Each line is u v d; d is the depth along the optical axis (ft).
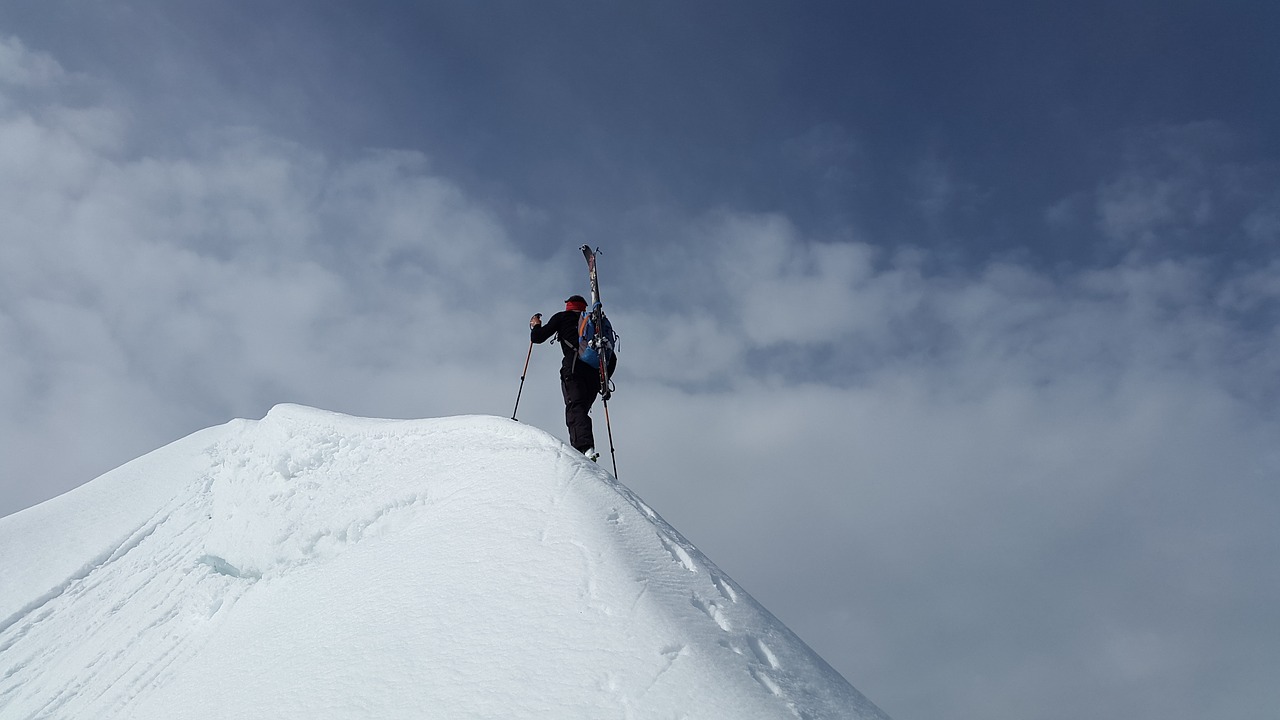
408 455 24.56
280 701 12.81
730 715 10.40
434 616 13.92
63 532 40.98
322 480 25.30
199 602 23.80
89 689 22.59
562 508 17.53
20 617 33.42
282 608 18.33
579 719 10.27
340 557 19.97
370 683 12.23
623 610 12.98
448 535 17.57
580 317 28.14
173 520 39.32
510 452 21.86
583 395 26.78
